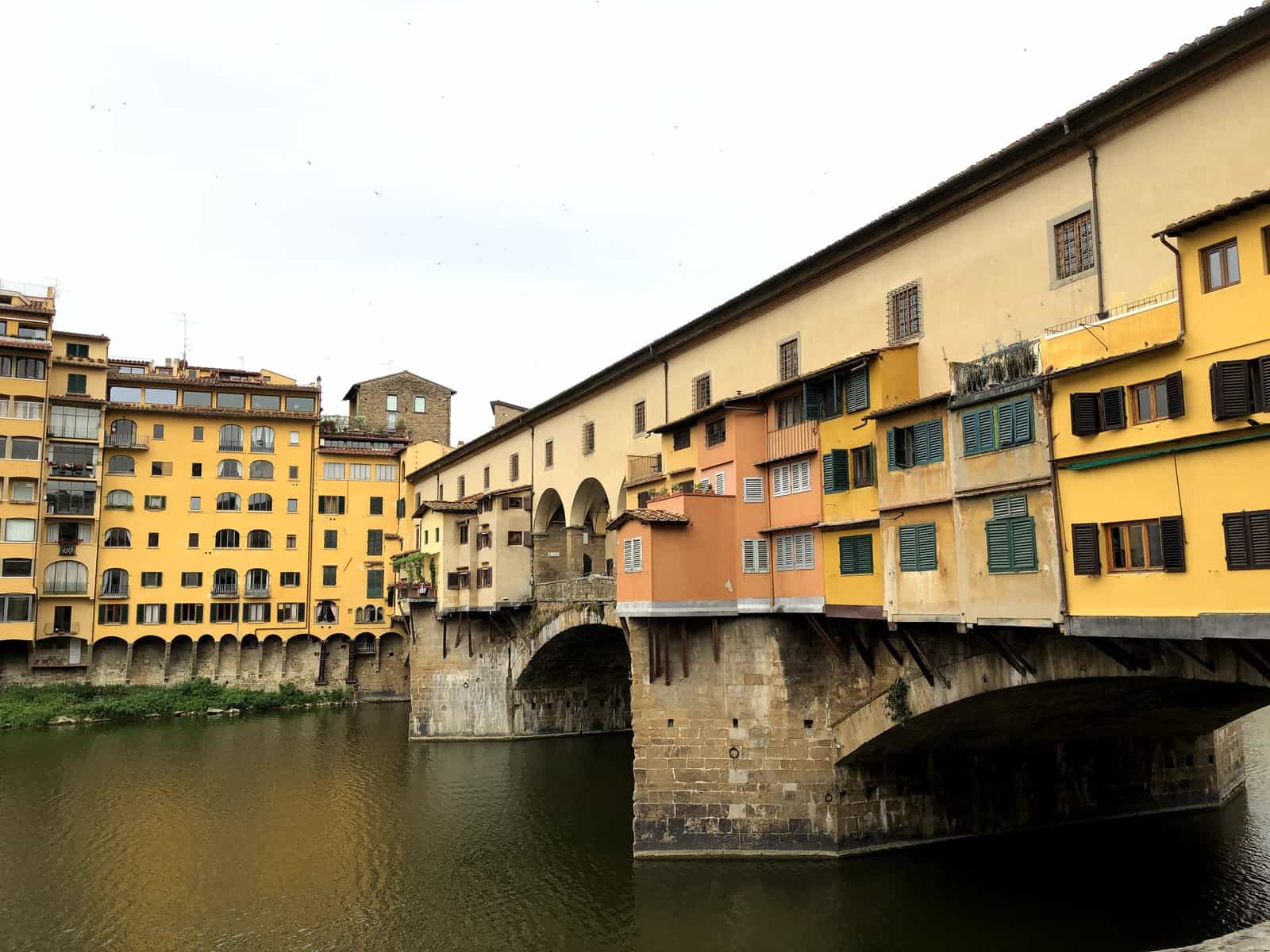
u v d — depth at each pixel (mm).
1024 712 23016
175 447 65188
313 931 23453
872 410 22484
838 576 23516
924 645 22453
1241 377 13672
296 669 67062
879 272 24453
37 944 22922
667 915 22828
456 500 59594
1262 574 13406
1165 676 16766
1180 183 17062
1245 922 21844
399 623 68812
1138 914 22328
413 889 26328
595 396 41219
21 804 36500
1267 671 14727
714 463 28172
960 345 21609
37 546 58812
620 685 52781
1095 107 18109
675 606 26172
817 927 21828
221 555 65500
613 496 38969
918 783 26750
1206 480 14297
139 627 62469
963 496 18797
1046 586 16812
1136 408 15438
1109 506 15797
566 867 27359
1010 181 20562
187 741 50750
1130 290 17797
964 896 23312
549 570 47125
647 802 26656
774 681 25969
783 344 28188
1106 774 30141
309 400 70500
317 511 68812
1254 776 37375
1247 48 15883
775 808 25688
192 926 23906
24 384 58906
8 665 59031
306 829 32719
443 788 38750
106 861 29266
